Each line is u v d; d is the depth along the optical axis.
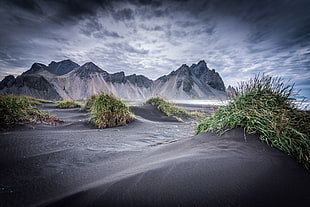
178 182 1.22
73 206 1.12
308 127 1.94
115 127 5.72
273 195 1.10
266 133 1.98
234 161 1.51
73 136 3.69
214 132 2.47
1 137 3.07
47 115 5.85
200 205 1.01
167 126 6.27
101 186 1.29
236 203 1.02
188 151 1.98
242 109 2.40
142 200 1.07
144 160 2.00
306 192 1.15
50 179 1.67
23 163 2.08
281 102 2.33
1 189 1.48
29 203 1.26
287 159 1.61
